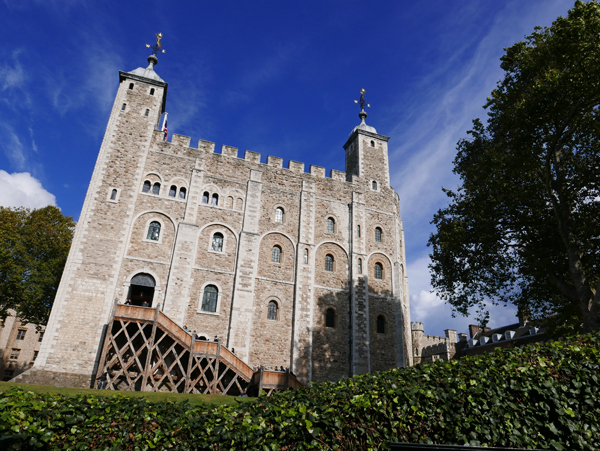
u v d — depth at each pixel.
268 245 29.38
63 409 6.84
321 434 6.91
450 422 7.35
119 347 22.73
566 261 20.94
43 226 34.12
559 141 20.27
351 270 30.81
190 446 6.78
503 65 20.75
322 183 32.94
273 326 27.34
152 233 26.72
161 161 28.64
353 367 28.08
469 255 22.75
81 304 23.42
